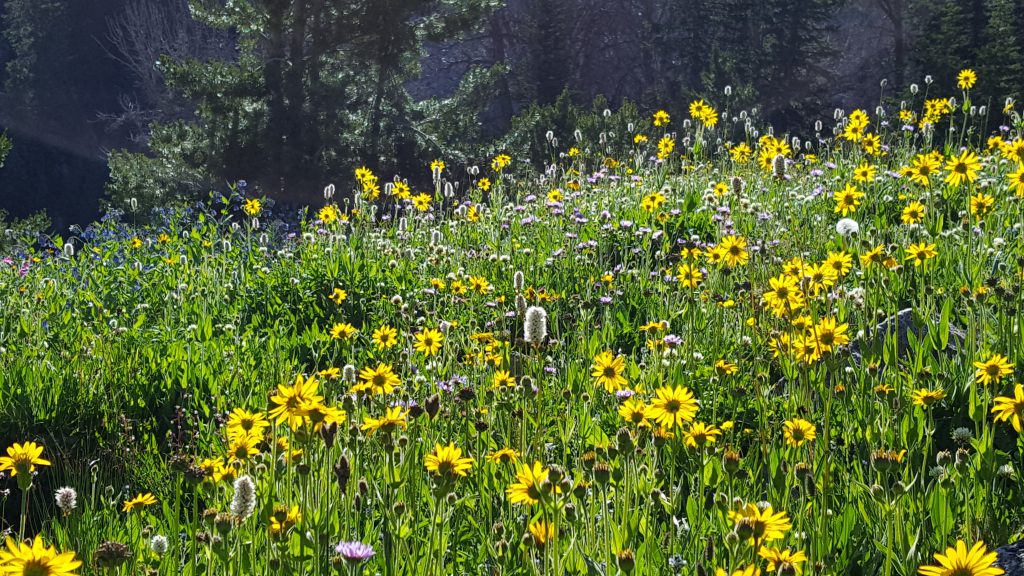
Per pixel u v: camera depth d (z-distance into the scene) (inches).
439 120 1226.0
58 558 75.4
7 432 204.1
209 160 1067.9
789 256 264.8
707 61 1764.3
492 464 149.6
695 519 129.5
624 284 275.0
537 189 476.4
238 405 209.9
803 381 162.1
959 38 1437.0
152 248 402.9
